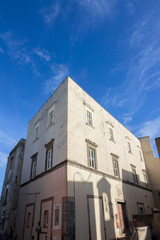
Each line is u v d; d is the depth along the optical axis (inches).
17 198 724.0
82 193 446.6
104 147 645.9
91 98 703.1
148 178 975.6
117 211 560.1
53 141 551.5
